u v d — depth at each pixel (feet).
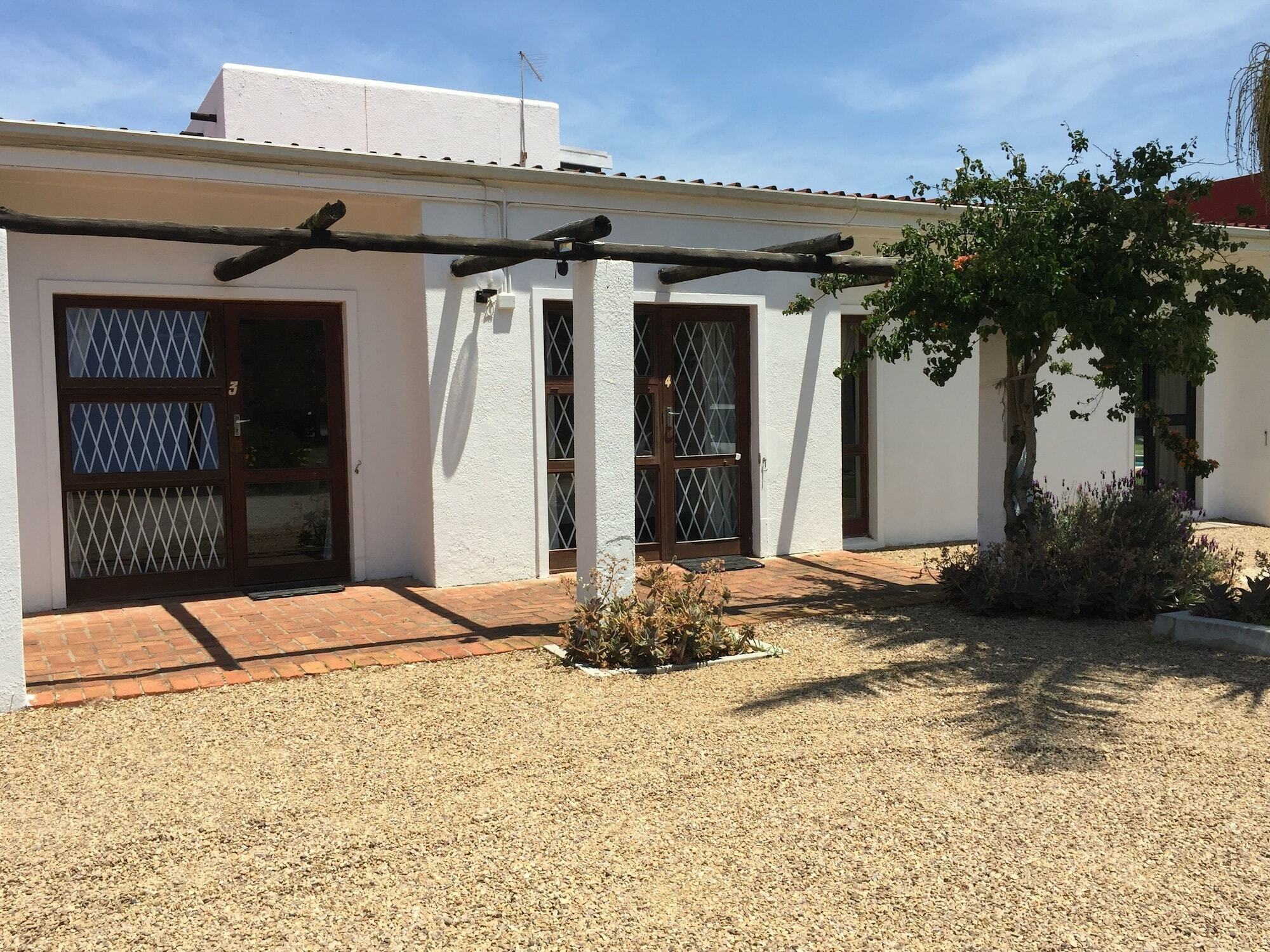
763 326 30.81
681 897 10.21
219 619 23.06
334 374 27.50
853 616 23.48
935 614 23.59
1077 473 36.37
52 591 24.08
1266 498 39.32
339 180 24.53
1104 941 9.40
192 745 14.70
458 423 26.68
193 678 18.08
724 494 31.48
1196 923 9.71
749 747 14.53
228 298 25.62
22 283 23.36
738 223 29.86
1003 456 24.99
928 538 34.50
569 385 28.71
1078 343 22.43
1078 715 16.01
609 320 20.49
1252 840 11.50
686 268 27.96
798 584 27.37
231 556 26.45
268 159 23.44
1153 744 14.67
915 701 16.75
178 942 9.34
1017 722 15.65
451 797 12.74
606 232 19.94
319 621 22.81
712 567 21.56
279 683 17.94
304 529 27.43
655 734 15.10
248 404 26.50
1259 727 15.40
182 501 25.90
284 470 26.99
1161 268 21.89
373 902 10.07
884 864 10.93
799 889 10.38
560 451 28.78
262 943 9.32
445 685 17.83
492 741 14.82
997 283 21.81
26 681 17.92
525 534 27.78
